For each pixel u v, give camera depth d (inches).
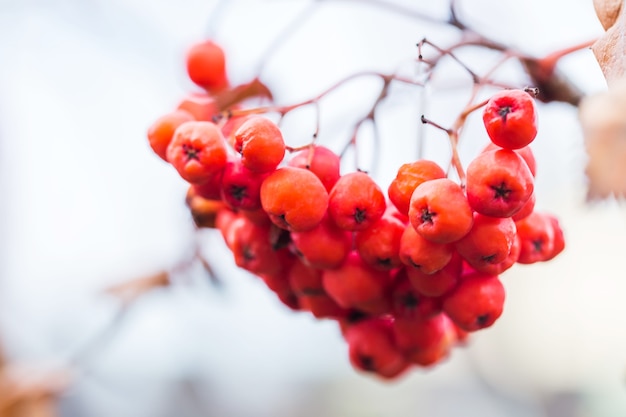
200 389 30.9
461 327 10.3
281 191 9.9
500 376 29.8
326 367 34.4
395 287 10.4
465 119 10.2
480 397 33.5
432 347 11.1
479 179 9.4
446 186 9.5
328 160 10.2
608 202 10.6
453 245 9.8
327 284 10.5
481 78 10.5
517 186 9.4
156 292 14.4
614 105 9.3
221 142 10.1
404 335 11.1
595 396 28.6
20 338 21.0
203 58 12.1
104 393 27.3
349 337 11.6
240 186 10.1
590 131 9.3
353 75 10.8
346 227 10.0
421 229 9.6
